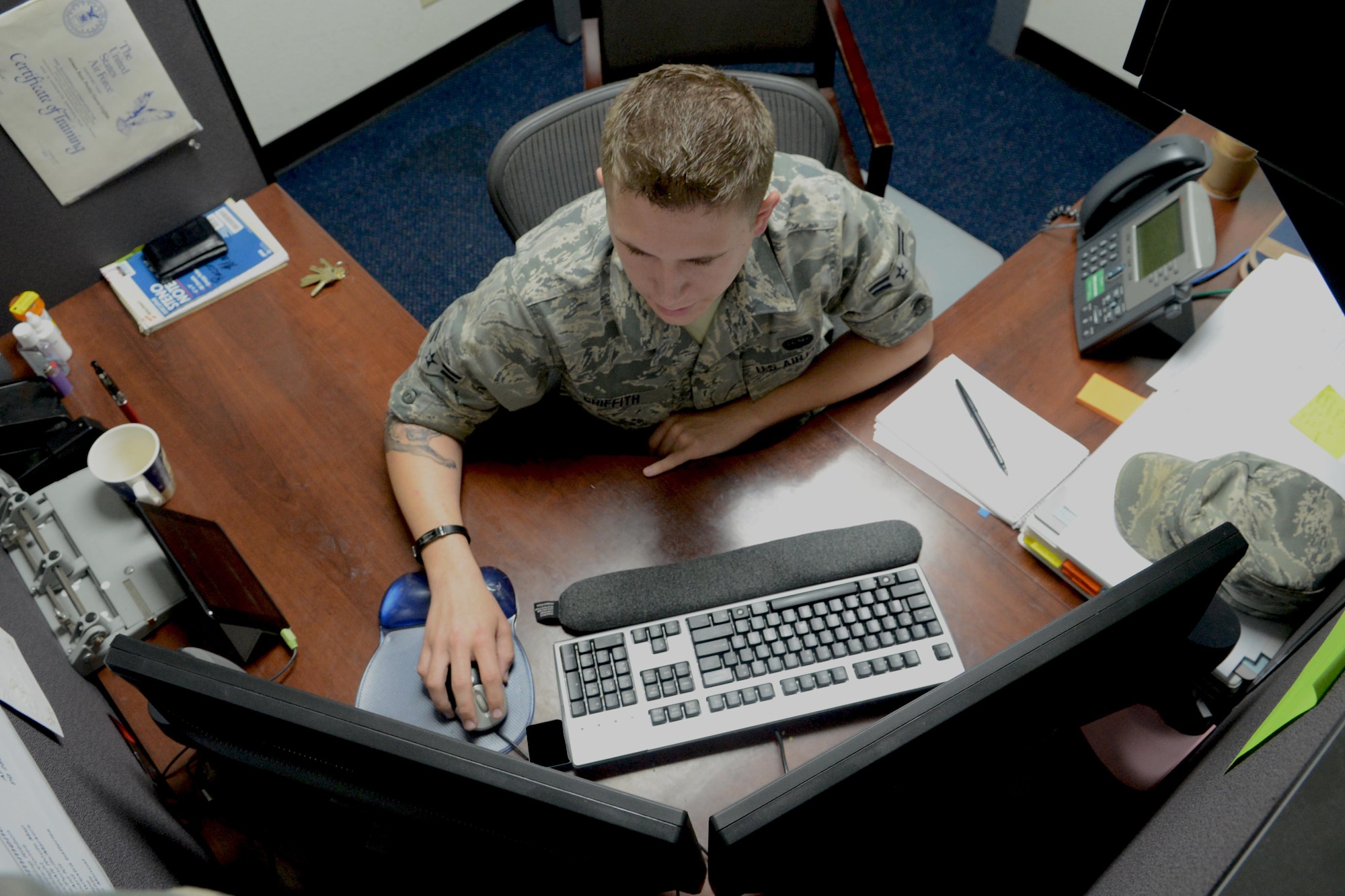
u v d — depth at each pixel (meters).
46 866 0.61
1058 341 1.20
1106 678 0.73
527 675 0.97
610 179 0.77
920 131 2.45
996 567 1.04
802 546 1.02
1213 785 0.70
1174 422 1.09
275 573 1.05
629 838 0.59
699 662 0.93
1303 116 0.55
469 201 2.39
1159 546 0.98
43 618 0.99
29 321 1.13
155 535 0.95
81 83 1.12
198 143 1.28
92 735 0.90
